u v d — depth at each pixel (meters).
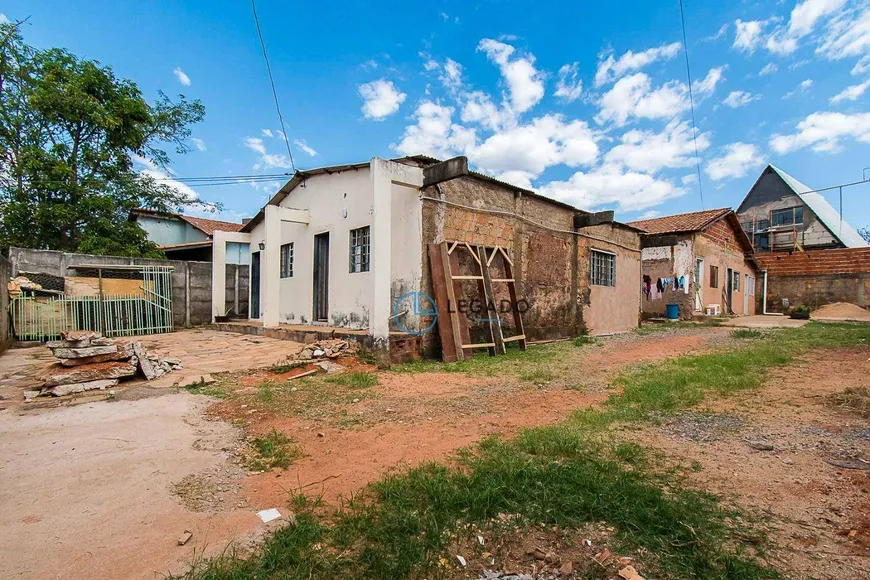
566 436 3.37
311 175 10.22
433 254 7.78
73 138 14.80
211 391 5.20
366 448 3.37
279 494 2.61
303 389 5.33
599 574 1.81
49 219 13.41
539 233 10.30
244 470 2.97
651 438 3.46
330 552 1.99
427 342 7.81
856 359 6.77
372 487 2.64
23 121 13.86
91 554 1.96
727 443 3.32
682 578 1.77
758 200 29.41
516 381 5.83
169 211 18.44
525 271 9.87
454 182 8.32
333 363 6.72
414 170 7.57
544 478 2.65
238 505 2.47
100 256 11.42
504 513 2.31
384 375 6.27
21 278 9.66
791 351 7.66
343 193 9.30
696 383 5.30
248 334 10.14
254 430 3.83
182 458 3.17
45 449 3.30
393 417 4.21
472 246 8.61
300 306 10.69
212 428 3.88
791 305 22.69
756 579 1.73
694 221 17.50
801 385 5.12
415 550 1.95
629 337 11.07
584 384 5.57
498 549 2.01
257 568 1.85
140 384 5.45
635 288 14.17
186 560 1.92
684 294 16.19
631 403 4.51
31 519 2.27
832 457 3.00
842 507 2.32
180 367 6.29
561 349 8.92
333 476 2.86
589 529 2.15
